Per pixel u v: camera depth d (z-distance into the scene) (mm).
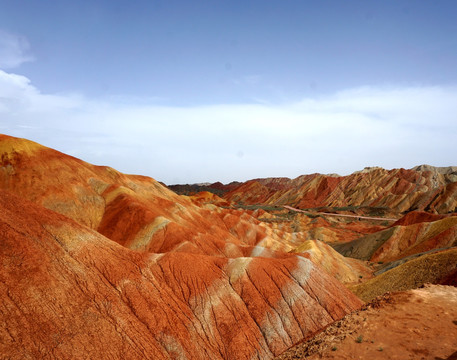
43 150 72250
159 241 57812
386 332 15875
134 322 26297
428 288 21250
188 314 30594
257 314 32688
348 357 14359
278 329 31891
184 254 35844
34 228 27297
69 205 63969
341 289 38875
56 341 21094
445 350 13539
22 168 65438
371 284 50281
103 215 66375
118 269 29750
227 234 83312
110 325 24578
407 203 167375
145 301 28516
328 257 70562
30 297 22234
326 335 17719
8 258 23328
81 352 21531
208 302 32188
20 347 19531
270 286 35531
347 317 19406
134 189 82688
